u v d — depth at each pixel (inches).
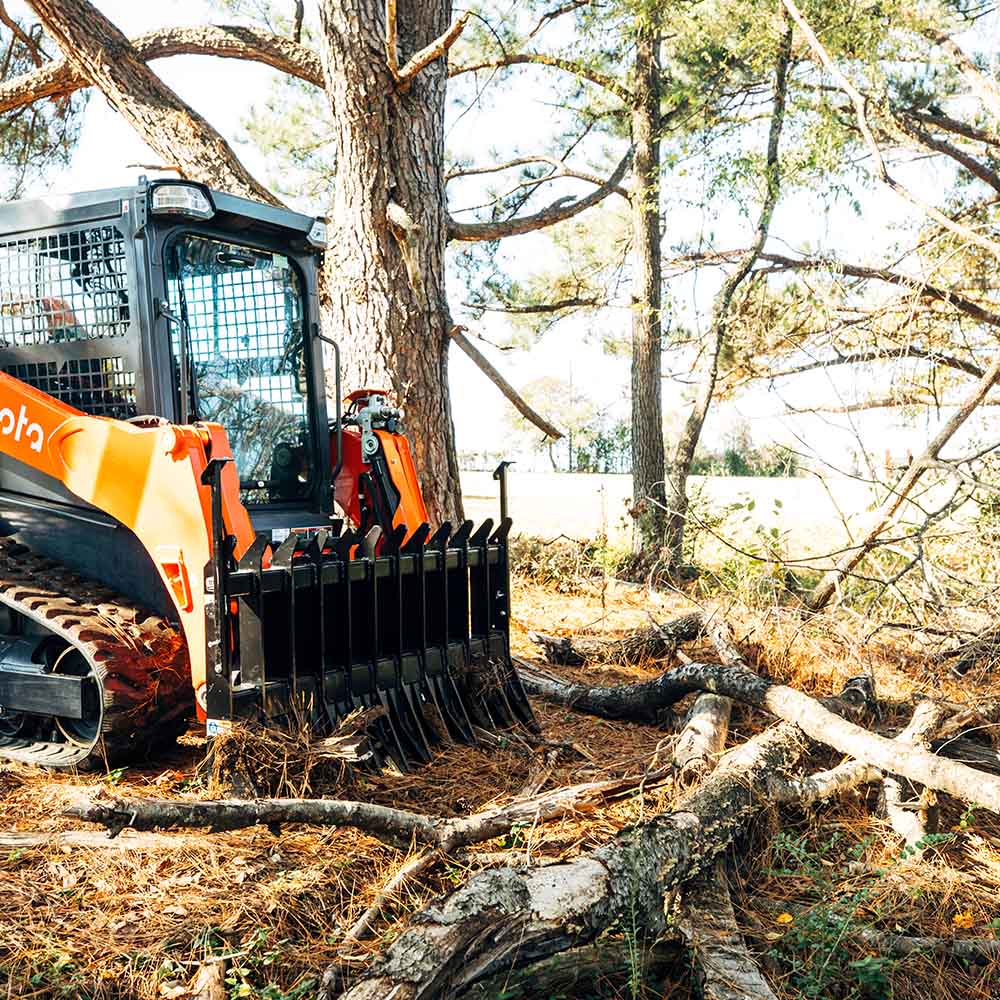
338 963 113.4
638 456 451.2
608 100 462.3
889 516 281.3
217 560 154.5
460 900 109.0
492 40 447.2
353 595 181.2
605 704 216.2
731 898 133.8
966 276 417.1
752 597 297.6
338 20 285.9
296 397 207.0
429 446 298.8
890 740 161.6
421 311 297.4
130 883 131.3
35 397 181.8
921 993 116.1
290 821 132.9
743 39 386.0
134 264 176.9
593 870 118.3
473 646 202.7
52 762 173.3
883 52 370.6
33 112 485.7
